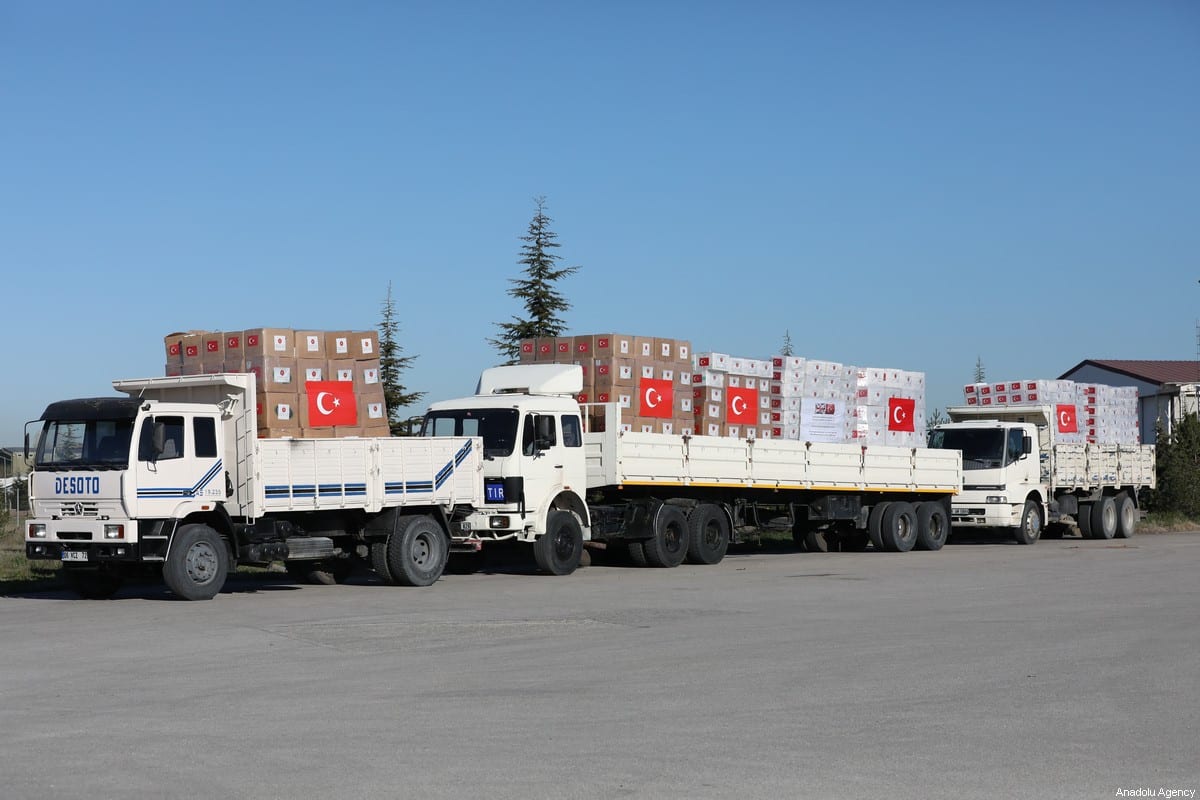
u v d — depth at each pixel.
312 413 19.98
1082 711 10.05
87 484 17.83
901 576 22.08
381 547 20.38
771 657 12.67
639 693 10.77
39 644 13.81
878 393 29.69
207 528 18.33
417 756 8.53
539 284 38.47
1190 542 33.41
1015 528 31.84
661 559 24.22
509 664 12.30
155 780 7.93
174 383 18.83
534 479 22.09
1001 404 34.72
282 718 9.79
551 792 7.63
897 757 8.52
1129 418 37.69
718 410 26.11
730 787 7.75
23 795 7.58
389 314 39.81
